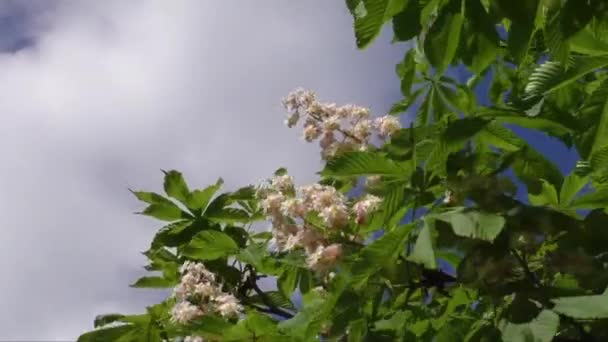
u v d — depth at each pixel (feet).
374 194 13.14
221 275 17.69
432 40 10.18
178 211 18.28
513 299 10.84
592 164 12.04
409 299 13.17
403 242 11.68
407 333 12.59
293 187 14.52
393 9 9.94
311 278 15.20
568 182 12.66
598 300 10.28
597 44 11.48
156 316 17.34
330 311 12.59
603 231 11.41
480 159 12.00
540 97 12.30
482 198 11.51
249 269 17.83
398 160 12.17
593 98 11.82
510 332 10.44
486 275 11.27
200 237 16.78
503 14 9.75
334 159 12.23
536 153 12.12
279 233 14.19
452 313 13.10
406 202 12.25
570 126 11.90
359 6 10.27
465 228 10.54
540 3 9.68
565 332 12.15
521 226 11.29
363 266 11.84
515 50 9.95
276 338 14.15
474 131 11.49
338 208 13.42
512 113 11.87
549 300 10.69
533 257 11.98
